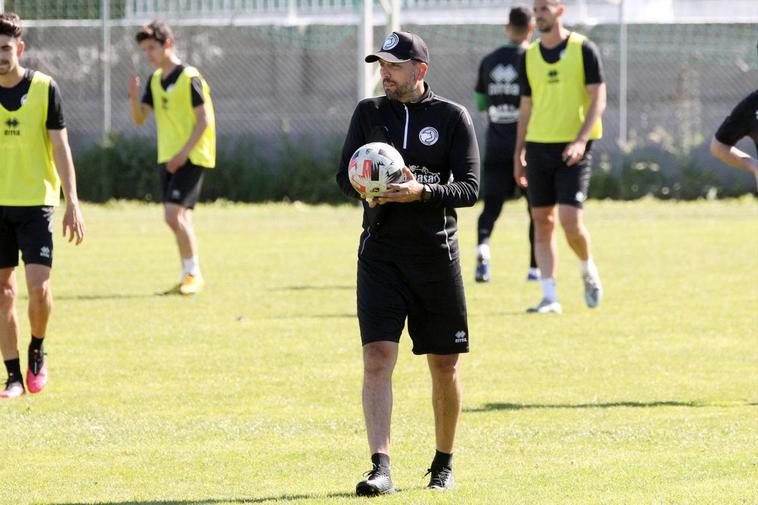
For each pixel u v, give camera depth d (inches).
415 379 1278.3
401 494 848.3
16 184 1188.5
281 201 3383.4
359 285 870.4
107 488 888.3
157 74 1861.5
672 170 3331.7
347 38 3410.4
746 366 1332.4
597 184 3324.3
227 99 3415.4
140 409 1152.2
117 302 1784.0
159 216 3048.7
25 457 983.6
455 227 875.4
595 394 1202.0
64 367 1343.5
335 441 1032.8
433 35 3390.7
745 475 901.2
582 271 1654.8
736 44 3339.1
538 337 1505.9
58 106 1194.6
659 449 991.6
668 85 3346.5
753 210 3112.7
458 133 870.4
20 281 2023.9
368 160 836.6
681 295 1830.7
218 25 3403.1
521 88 1675.7
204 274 2084.2
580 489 863.1
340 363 1365.7
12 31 1172.5
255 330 1563.7
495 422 1091.3
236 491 876.6
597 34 3353.8
